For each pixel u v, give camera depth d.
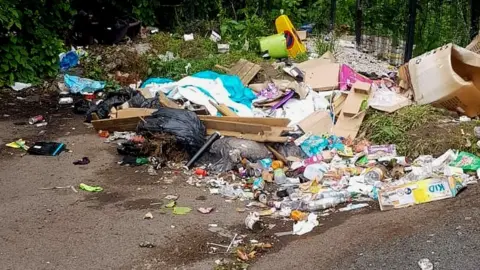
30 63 9.45
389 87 8.23
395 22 10.58
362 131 7.12
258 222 5.06
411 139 6.71
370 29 10.91
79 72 9.74
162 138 6.65
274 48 10.01
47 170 6.45
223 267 4.47
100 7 10.97
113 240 4.93
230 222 5.24
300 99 7.81
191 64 9.58
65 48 10.22
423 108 7.26
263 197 5.66
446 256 4.33
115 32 10.69
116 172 6.39
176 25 11.97
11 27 9.23
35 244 4.88
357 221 5.12
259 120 7.05
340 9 12.73
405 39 10.24
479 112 7.33
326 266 4.36
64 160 6.73
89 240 4.94
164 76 9.56
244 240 4.90
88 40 10.69
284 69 8.84
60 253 4.74
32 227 5.17
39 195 5.82
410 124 6.98
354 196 5.66
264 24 11.44
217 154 6.59
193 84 8.18
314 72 8.48
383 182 5.88
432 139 6.63
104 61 9.89
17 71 9.34
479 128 6.72
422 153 6.52
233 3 12.43
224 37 11.08
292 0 12.52
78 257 4.68
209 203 5.64
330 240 4.78
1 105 8.61
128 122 7.39
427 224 4.86
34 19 9.47
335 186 5.86
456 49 7.82
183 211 5.44
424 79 7.63
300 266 4.40
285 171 6.34
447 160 6.20
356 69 9.42
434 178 5.50
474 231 4.65
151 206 5.57
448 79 7.30
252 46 10.38
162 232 5.06
